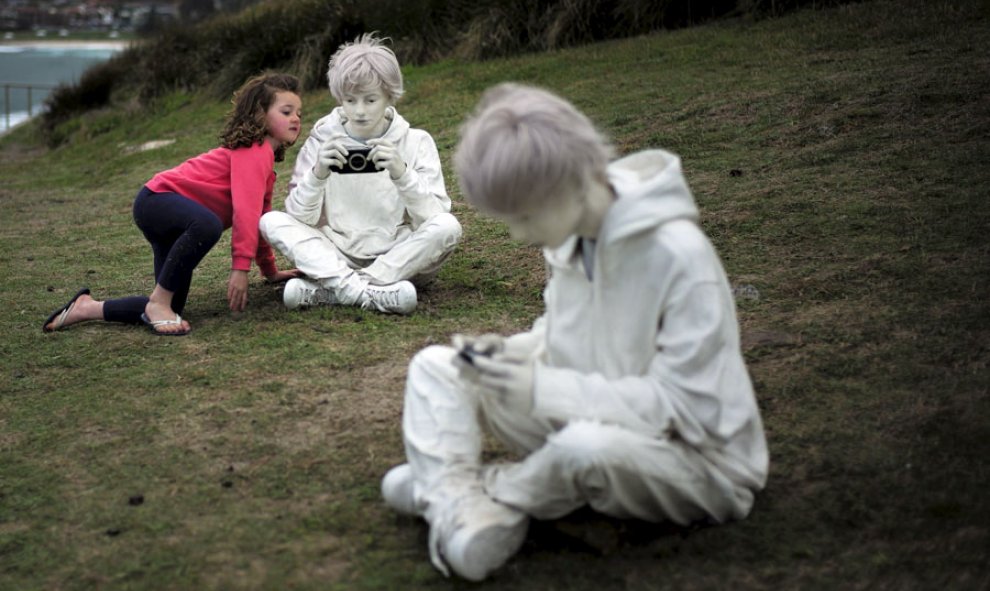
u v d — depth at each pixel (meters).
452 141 7.39
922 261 3.78
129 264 5.58
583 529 2.20
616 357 2.11
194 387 3.34
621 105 7.11
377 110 3.98
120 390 3.36
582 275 2.14
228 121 4.10
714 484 2.13
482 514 2.06
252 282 4.75
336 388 3.24
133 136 11.91
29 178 10.87
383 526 2.38
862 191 4.66
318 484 2.61
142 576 2.24
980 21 7.35
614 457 1.97
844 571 2.07
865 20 8.02
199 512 2.51
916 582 2.01
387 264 4.04
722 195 4.98
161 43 14.33
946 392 2.78
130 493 2.64
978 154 4.80
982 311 3.27
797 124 5.82
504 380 2.02
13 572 2.30
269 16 12.80
